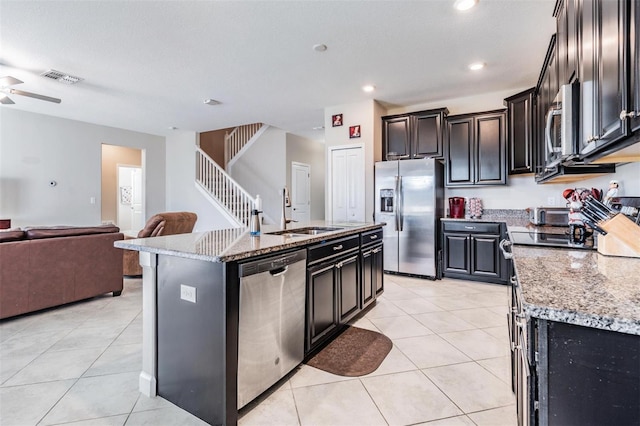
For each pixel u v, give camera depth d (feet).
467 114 14.53
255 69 12.19
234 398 5.33
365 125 16.14
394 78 13.08
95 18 8.85
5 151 17.58
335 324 8.41
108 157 27.30
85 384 6.55
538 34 9.64
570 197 7.55
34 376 6.82
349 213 16.62
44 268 10.39
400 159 15.99
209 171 23.13
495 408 5.74
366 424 5.38
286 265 6.44
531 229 9.14
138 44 10.27
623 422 2.37
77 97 15.53
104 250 12.01
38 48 10.53
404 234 15.07
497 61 11.48
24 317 10.19
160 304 6.09
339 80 13.32
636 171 6.61
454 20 8.94
